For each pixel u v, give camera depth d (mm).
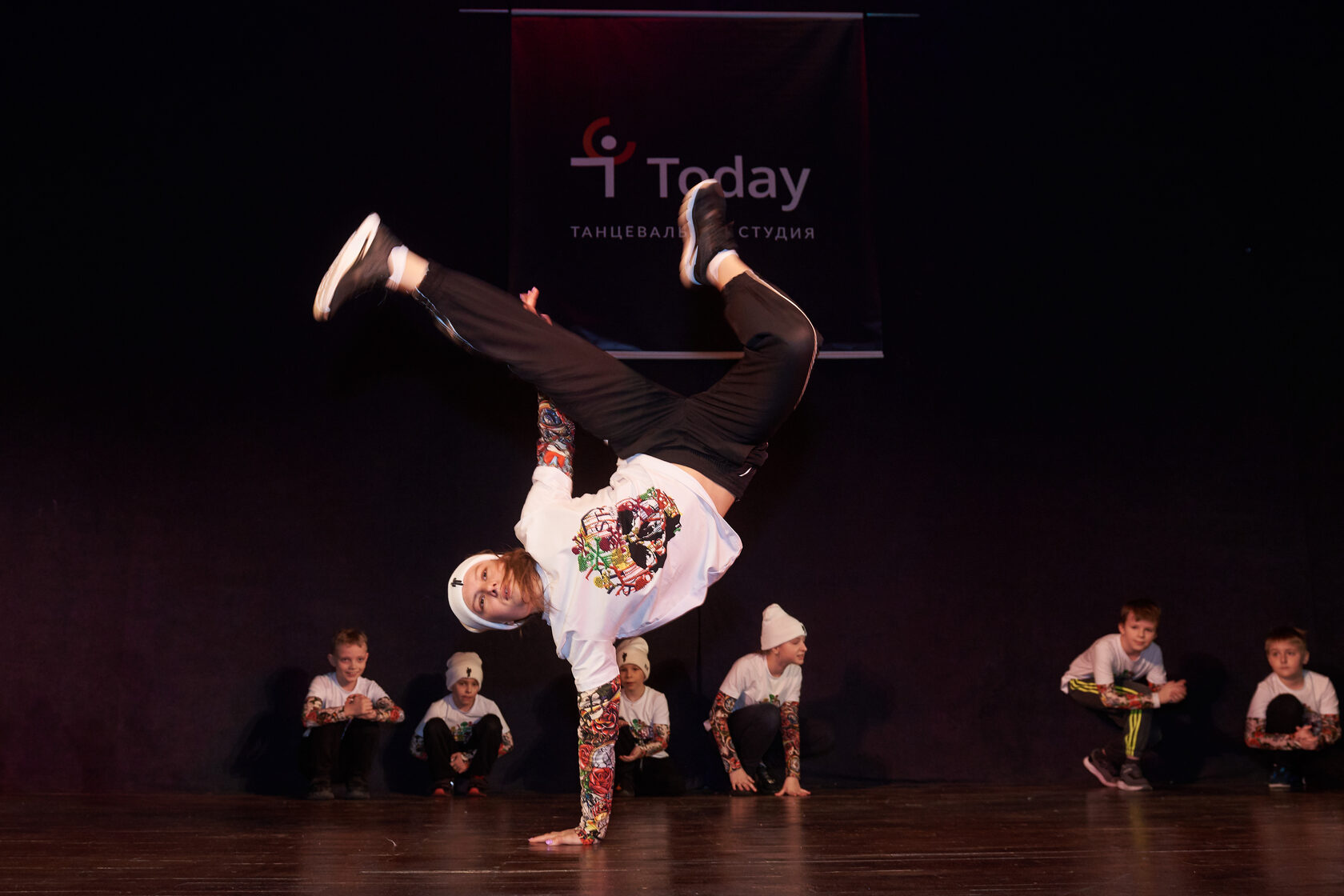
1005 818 2875
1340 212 4379
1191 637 4484
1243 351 4688
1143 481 4582
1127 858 2033
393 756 4195
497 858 2090
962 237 4691
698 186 2635
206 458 4352
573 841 2293
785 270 4484
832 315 4477
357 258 2537
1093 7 4828
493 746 4000
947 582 4465
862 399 4562
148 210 4488
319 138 4586
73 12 4582
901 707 4367
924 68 4777
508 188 4559
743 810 3260
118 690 4160
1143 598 4324
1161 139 4797
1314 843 2254
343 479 4375
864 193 4547
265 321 4461
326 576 4301
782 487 4484
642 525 2203
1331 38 4461
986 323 4645
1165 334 4684
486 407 4461
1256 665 4469
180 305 4441
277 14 4656
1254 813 2953
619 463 2438
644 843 2342
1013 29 4809
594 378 2436
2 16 4539
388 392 4445
